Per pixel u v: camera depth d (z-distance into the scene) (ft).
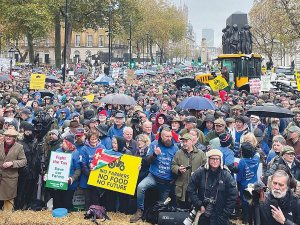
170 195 23.68
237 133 27.78
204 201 18.74
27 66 148.15
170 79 102.89
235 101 46.47
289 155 20.75
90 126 27.48
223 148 22.54
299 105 42.86
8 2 127.34
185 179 22.15
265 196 17.99
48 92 52.90
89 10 152.05
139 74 114.73
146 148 24.21
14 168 23.43
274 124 31.17
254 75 78.18
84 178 23.29
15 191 23.53
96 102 42.70
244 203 22.03
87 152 23.09
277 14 99.86
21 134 25.61
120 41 271.69
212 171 18.80
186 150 22.24
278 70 134.92
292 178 17.95
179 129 29.76
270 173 20.79
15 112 39.09
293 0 95.45
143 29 220.64
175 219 21.17
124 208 23.84
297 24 95.30
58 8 137.08
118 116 28.99
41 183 25.23
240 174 22.35
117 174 22.39
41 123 24.90
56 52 152.87
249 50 87.10
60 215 22.47
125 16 158.20
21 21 134.51
